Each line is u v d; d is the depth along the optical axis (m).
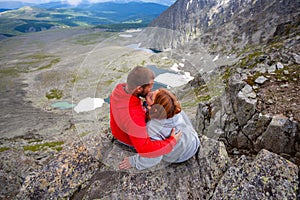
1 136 41.44
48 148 21.56
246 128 4.67
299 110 4.26
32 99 68.25
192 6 53.47
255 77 5.69
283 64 6.18
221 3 55.22
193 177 3.19
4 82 85.25
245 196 2.74
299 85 5.12
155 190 3.11
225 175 3.03
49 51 143.50
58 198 3.40
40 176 3.69
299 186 2.70
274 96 4.85
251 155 4.51
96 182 3.42
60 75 91.62
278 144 4.13
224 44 40.91
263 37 36.66
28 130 42.88
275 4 39.50
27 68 104.38
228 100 5.23
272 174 2.85
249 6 47.72
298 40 10.09
